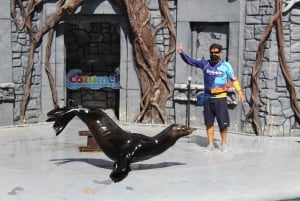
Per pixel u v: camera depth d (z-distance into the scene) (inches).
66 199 275.3
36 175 322.0
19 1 488.7
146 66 495.8
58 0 496.4
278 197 290.2
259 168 346.0
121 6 490.6
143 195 282.0
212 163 358.9
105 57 528.1
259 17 455.2
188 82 457.7
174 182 307.3
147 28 490.3
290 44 454.6
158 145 318.3
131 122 507.2
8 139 437.1
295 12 451.8
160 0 488.7
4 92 485.4
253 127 467.5
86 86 523.2
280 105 459.5
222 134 394.9
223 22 471.8
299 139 450.9
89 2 494.9
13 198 276.7
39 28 504.1
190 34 486.0
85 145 415.8
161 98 499.5
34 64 504.4
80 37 528.4
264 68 457.4
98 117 318.7
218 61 381.4
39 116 511.2
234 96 470.9
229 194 285.4
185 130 325.1
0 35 479.8
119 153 312.0
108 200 273.9
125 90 507.8
